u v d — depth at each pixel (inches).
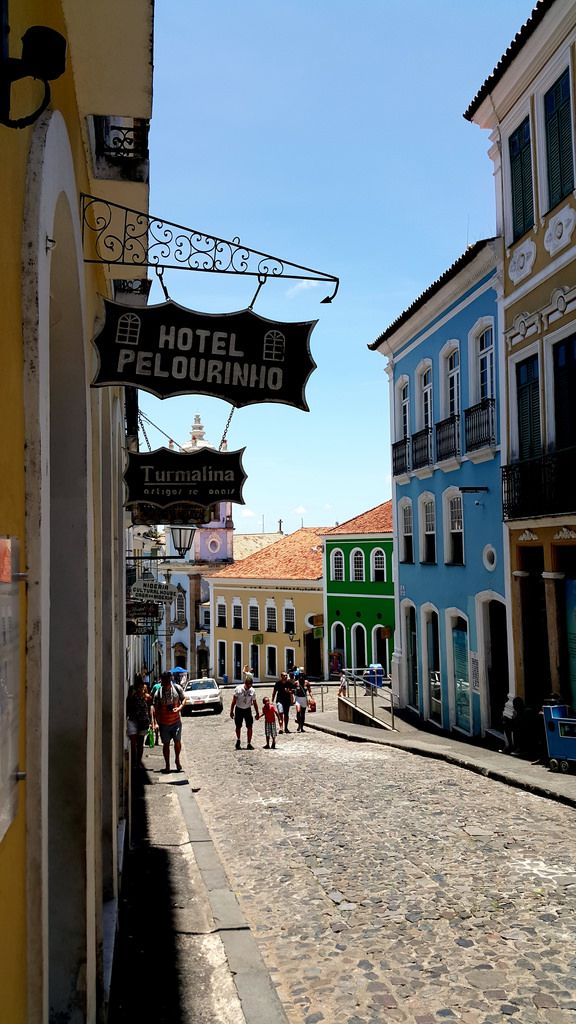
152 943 240.5
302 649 1708.9
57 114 118.4
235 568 1984.5
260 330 171.6
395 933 247.8
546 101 546.6
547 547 544.4
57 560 163.6
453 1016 195.5
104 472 279.9
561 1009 197.2
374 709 917.2
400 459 916.0
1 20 75.0
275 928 256.4
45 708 99.3
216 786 516.4
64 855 155.0
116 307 166.7
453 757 557.9
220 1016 194.2
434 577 814.5
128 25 164.4
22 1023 89.3
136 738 558.9
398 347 924.6
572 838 339.6
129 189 223.8
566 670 529.3
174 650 2159.2
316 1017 197.0
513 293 605.0
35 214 96.4
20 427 91.6
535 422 576.4
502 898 272.2
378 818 391.9
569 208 515.5
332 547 1616.6
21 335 93.3
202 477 342.0
